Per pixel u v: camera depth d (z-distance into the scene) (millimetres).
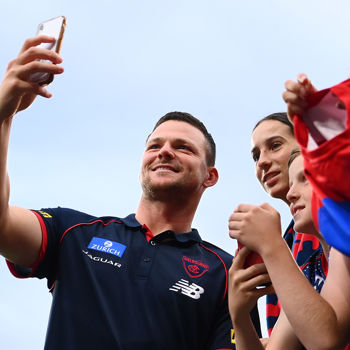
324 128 1612
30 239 2566
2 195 2262
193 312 2578
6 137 2193
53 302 2586
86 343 2410
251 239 1911
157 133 3139
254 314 2654
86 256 2670
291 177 2080
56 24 2133
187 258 2768
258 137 3098
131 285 2588
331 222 1540
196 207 3080
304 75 1607
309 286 1732
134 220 2920
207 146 3184
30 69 2018
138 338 2438
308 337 1635
